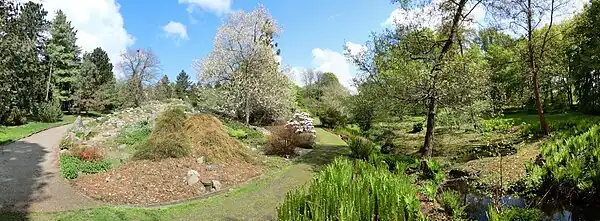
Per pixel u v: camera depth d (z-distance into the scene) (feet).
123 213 24.85
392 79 39.78
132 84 135.74
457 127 45.75
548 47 54.90
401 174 29.76
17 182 32.53
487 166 38.75
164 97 145.48
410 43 39.52
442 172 33.76
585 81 83.15
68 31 118.01
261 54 79.97
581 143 30.27
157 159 38.24
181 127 45.14
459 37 40.09
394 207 18.42
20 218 24.11
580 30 62.23
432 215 23.70
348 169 25.02
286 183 35.29
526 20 49.08
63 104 121.39
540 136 49.47
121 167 36.40
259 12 81.00
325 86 167.53
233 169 39.17
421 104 39.75
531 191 28.76
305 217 17.08
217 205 28.09
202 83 86.84
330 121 96.48
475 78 36.42
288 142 52.39
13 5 54.54
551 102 95.61
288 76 90.22
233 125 68.18
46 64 111.04
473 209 25.48
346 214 16.97
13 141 52.49
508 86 79.36
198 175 34.37
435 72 35.94
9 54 59.11
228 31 79.56
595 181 25.55
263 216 25.53
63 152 42.78
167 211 26.32
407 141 64.28
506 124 32.30
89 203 28.02
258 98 80.53
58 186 31.78
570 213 24.70
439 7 37.96
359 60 62.34
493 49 82.53
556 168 27.37
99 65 145.59
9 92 66.23
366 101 55.88
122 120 64.03
